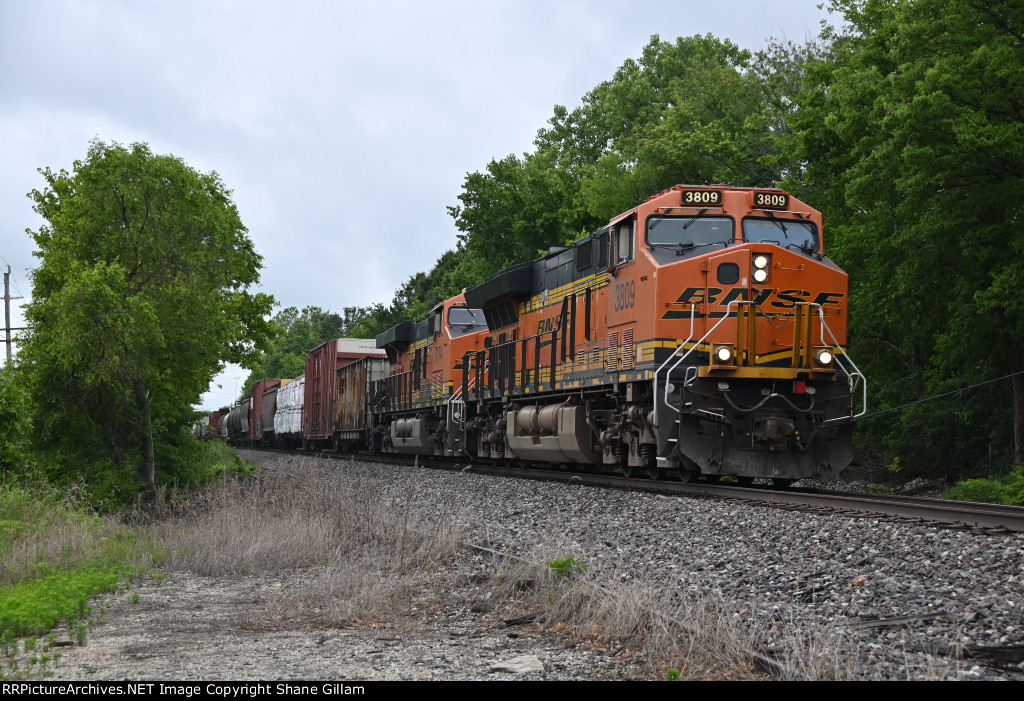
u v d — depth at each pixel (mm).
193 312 24031
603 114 55906
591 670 6879
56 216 23875
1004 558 8242
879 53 23578
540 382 21875
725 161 34969
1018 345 22141
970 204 19500
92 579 11453
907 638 6824
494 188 50031
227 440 82062
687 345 15562
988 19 19500
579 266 19641
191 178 24250
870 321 25594
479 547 12578
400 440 33469
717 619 7484
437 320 30047
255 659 7371
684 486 15883
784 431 15211
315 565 12977
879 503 12102
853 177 22516
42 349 22031
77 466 22578
